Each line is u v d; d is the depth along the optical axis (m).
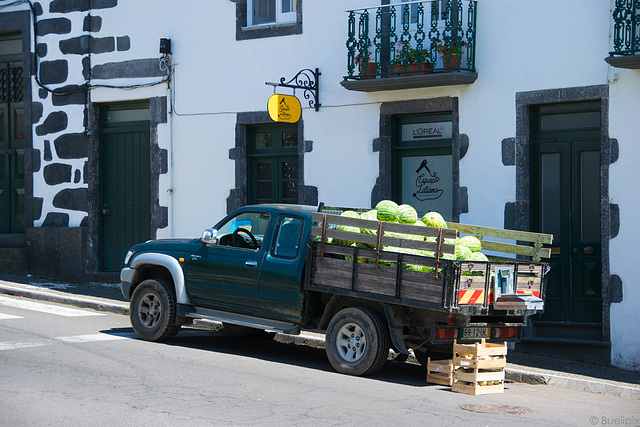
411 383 8.89
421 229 8.42
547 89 11.83
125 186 16.14
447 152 12.91
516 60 12.07
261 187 14.79
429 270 8.38
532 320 11.99
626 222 11.22
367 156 13.39
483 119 12.34
